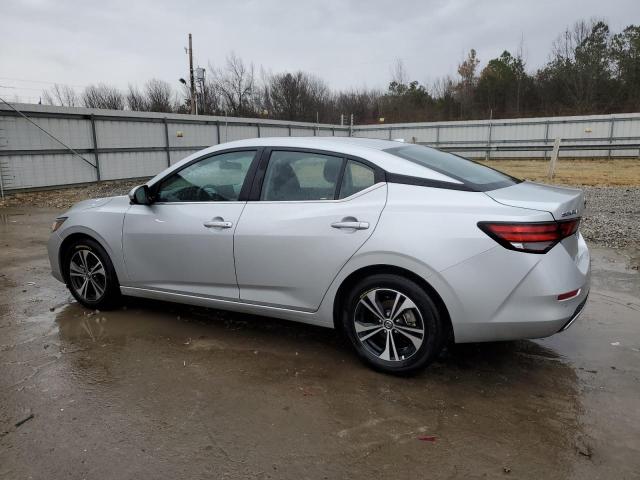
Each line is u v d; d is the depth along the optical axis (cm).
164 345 387
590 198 1210
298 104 5562
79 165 1753
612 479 234
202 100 4872
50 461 246
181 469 241
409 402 303
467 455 252
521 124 3044
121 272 437
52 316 450
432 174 325
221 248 378
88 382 327
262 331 416
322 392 315
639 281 547
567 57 5244
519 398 308
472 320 303
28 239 825
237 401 304
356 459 249
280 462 247
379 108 5881
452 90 6097
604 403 302
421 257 304
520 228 289
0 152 1486
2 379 330
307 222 343
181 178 411
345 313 345
